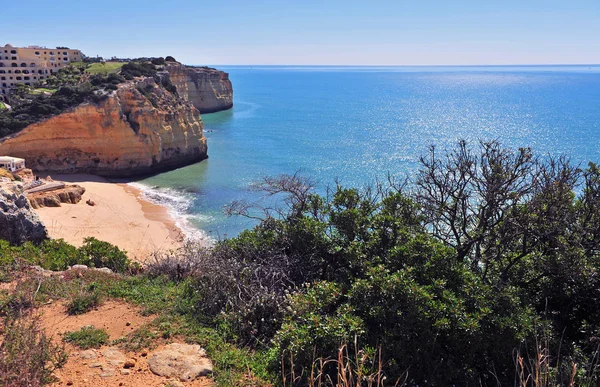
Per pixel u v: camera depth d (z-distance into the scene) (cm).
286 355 752
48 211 3644
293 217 1255
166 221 3725
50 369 704
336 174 5156
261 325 910
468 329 746
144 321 933
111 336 860
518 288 928
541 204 1005
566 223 995
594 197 1042
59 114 5122
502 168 1107
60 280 1131
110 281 1162
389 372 720
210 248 1305
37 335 765
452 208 1188
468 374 780
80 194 4150
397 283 795
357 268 1018
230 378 739
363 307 810
